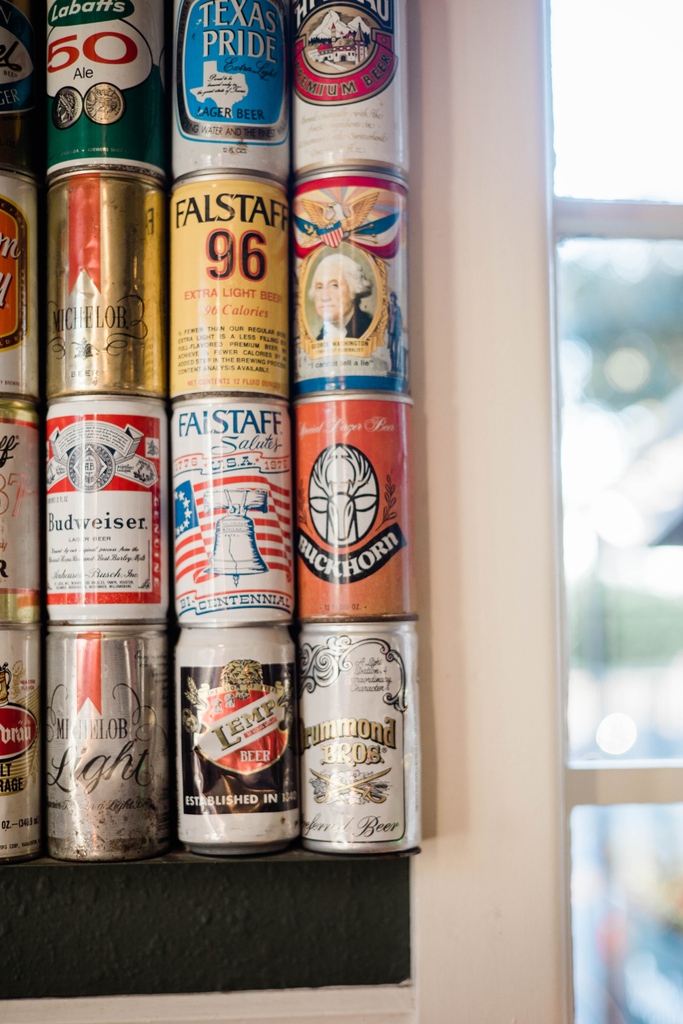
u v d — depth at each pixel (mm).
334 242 852
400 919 912
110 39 850
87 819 801
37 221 879
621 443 1547
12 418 840
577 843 1302
